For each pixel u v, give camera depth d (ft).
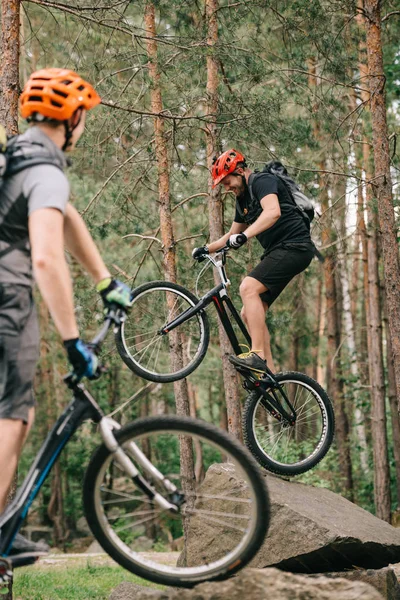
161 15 35.53
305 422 18.63
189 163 36.94
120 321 10.12
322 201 41.83
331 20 37.04
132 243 49.55
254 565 17.78
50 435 9.78
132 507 46.60
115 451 9.77
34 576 39.29
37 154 9.59
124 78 40.63
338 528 17.63
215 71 35.99
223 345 37.37
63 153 10.05
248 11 36.09
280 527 17.66
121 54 34.01
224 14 36.40
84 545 77.20
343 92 45.16
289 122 37.47
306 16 35.19
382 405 54.19
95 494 9.95
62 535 77.36
